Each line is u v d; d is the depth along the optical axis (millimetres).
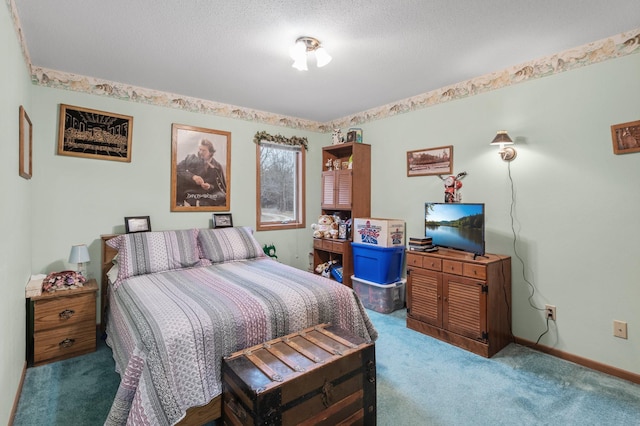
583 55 2447
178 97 3582
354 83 3250
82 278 2736
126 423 1438
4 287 1627
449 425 1813
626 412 1918
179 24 2139
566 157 2553
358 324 2330
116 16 2043
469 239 2865
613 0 1883
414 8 1962
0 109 1529
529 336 2781
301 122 4664
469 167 3172
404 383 2227
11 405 1816
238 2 1894
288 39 2342
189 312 1793
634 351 2260
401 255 3803
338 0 1877
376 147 4121
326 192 4461
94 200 3117
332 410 1590
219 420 1729
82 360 2545
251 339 1832
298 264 4676
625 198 2291
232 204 4023
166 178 3521
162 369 1520
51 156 2902
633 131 2244
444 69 2902
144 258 2783
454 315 2818
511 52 2574
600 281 2406
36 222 2838
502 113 2916
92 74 3008
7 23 1683
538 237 2721
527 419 1862
